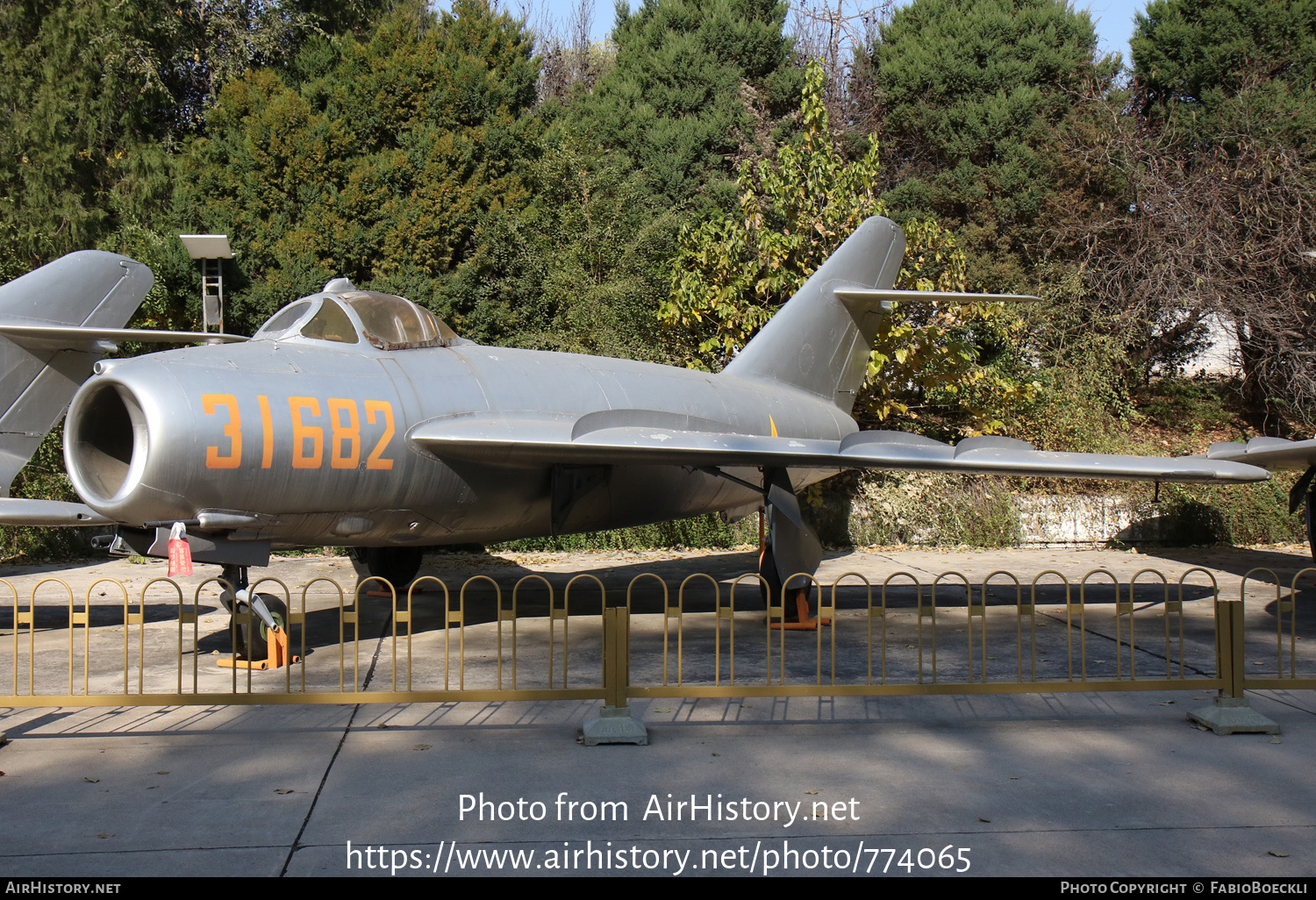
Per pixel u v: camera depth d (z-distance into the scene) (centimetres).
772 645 859
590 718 612
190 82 2516
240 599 730
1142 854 405
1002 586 1223
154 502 672
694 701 656
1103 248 2138
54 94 1830
